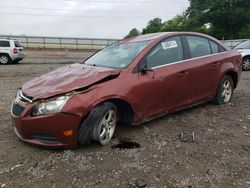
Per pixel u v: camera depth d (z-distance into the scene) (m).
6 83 10.66
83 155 4.12
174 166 3.89
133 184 3.48
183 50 5.62
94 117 4.11
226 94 6.73
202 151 4.34
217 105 6.57
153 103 4.92
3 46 20.42
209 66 5.98
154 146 4.46
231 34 57.38
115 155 4.14
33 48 43.62
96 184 3.48
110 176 3.63
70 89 4.04
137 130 5.02
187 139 4.74
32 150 4.28
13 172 3.74
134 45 5.35
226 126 5.38
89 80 4.26
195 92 5.74
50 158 4.04
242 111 6.25
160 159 4.07
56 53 36.34
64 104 3.95
